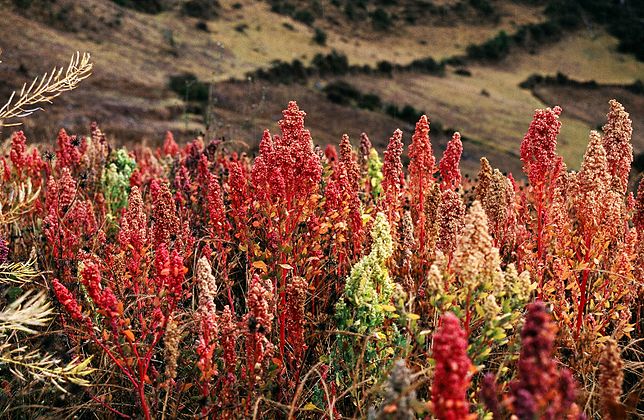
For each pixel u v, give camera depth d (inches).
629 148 163.0
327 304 152.8
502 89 2935.5
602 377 88.0
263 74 2081.7
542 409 76.7
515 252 172.6
